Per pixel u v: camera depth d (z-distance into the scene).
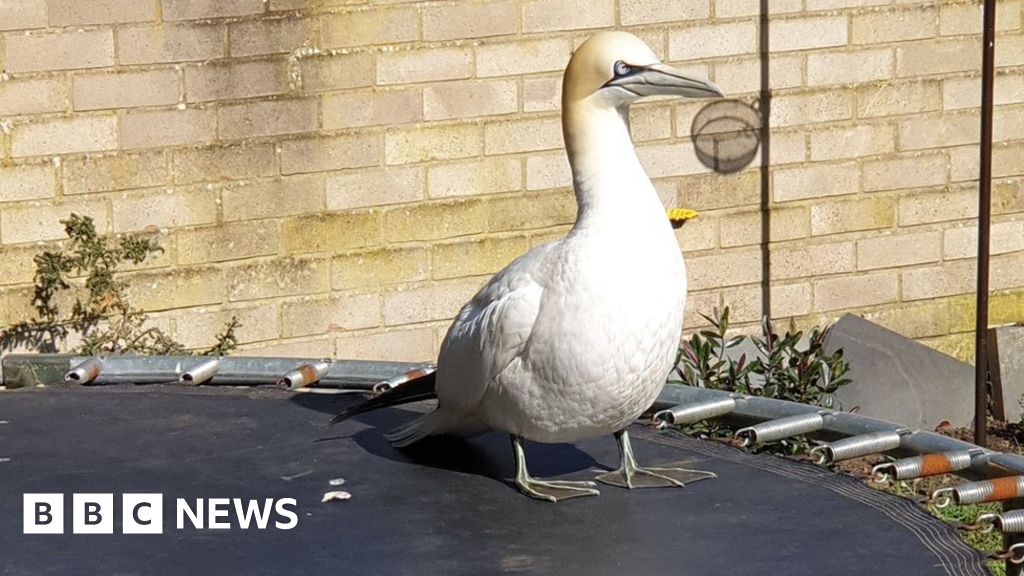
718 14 11.60
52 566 4.29
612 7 11.30
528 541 4.36
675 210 11.60
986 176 9.93
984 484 4.37
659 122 11.60
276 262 10.73
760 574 4.07
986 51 9.81
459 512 4.61
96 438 5.43
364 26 10.72
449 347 4.83
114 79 10.19
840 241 12.21
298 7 10.54
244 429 5.50
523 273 4.66
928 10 12.14
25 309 10.20
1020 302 12.62
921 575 4.04
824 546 4.25
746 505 4.61
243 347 10.72
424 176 11.02
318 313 10.89
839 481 4.82
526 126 11.20
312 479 4.94
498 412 4.75
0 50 9.94
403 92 10.88
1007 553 4.20
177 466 5.10
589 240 4.58
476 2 10.97
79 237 10.08
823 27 11.88
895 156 12.25
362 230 10.92
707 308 11.94
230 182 10.55
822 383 10.20
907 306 12.48
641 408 4.73
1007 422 11.83
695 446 5.25
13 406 5.82
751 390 9.90
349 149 10.80
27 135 10.07
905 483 9.40
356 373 6.02
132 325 10.41
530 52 11.13
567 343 4.54
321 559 4.27
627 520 4.52
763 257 12.02
